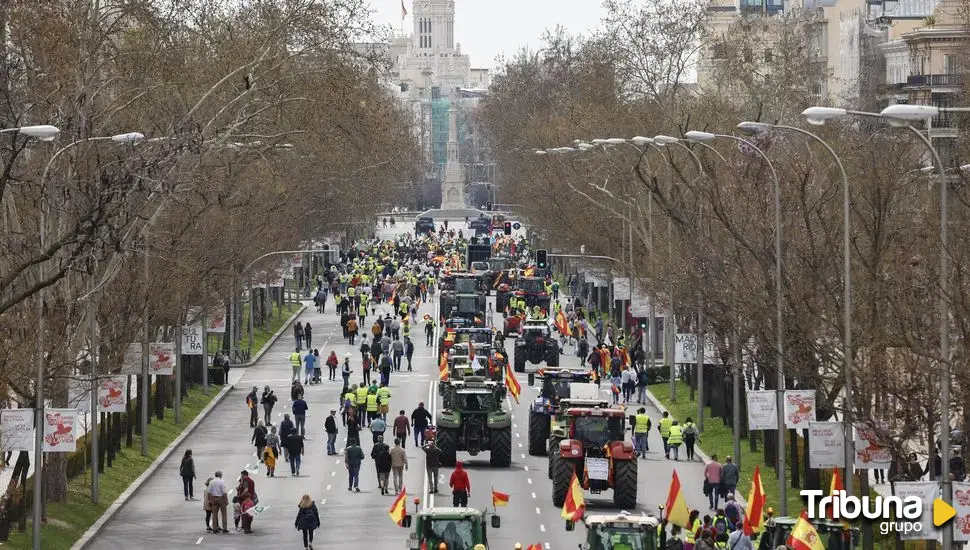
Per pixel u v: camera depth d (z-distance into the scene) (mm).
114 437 146500
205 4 172875
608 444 118188
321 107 168625
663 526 91812
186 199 151625
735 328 119812
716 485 119312
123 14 136500
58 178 110188
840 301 107875
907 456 98125
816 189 124688
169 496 132500
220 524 120125
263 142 168000
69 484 132000
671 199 150875
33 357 113375
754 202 122375
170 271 151750
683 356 164750
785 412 108438
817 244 116812
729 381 163625
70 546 111000
